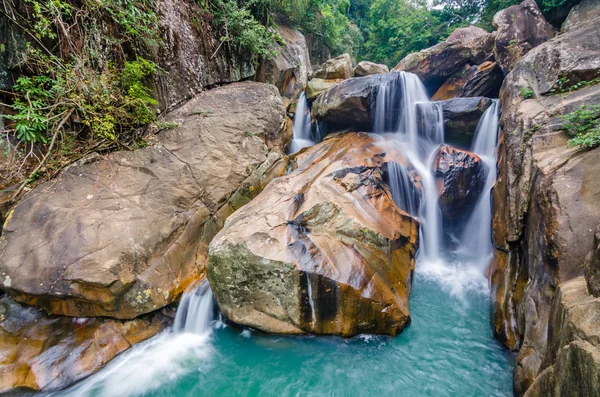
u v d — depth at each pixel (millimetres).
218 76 8281
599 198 3191
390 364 4051
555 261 3158
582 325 2098
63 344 4027
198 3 7691
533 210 3891
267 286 4262
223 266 4395
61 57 4957
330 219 4750
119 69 5652
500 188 5312
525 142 4660
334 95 8531
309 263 4129
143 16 5707
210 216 5730
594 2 6961
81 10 5004
